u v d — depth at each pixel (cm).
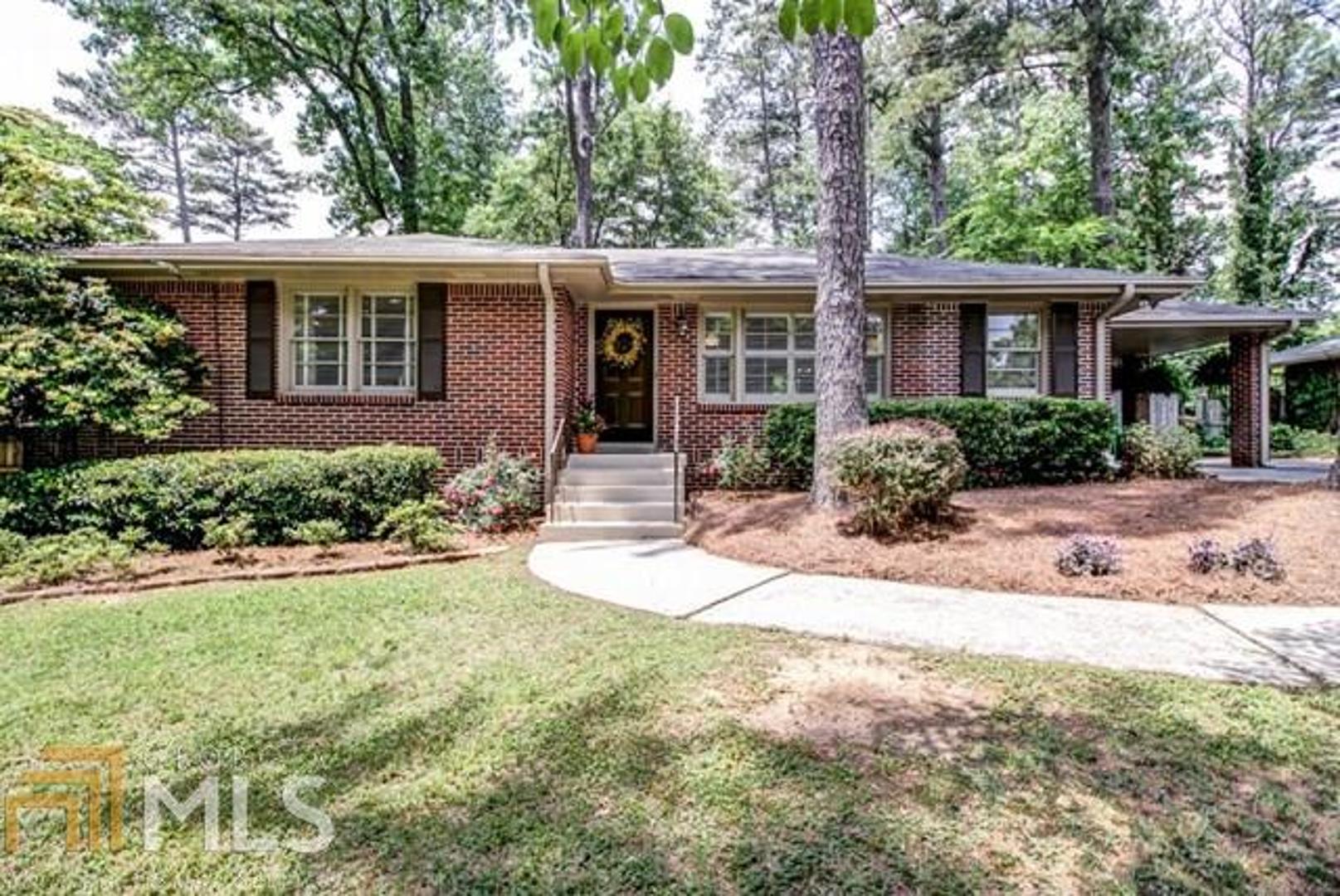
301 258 891
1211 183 2419
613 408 1178
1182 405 1873
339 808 264
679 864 229
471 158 2600
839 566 652
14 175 919
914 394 1109
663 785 275
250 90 2089
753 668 397
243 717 341
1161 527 696
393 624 491
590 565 693
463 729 325
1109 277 1068
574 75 232
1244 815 255
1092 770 284
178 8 1886
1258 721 326
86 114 2905
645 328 1180
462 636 462
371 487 812
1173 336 1524
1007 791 270
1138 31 1695
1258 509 729
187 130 3603
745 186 3055
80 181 1006
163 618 506
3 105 1030
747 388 1135
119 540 703
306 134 2247
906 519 729
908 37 1802
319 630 478
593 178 2598
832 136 801
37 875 227
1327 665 401
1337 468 780
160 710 349
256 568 670
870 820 252
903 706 345
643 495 923
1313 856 233
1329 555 595
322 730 327
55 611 532
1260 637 452
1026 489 938
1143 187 2266
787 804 261
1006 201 2030
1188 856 233
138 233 1138
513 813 259
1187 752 298
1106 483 991
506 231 2517
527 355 970
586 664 407
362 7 2028
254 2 1914
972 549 658
